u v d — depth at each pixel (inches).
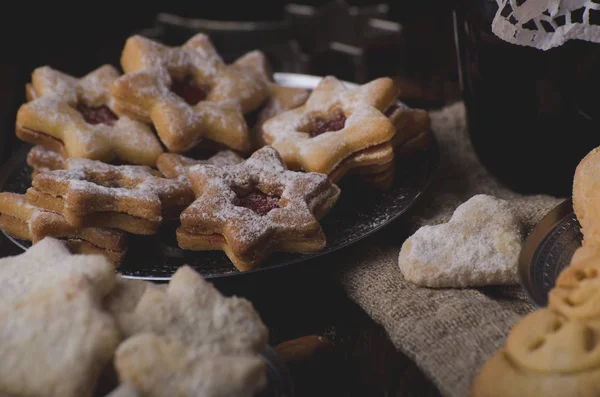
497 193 18.9
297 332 16.7
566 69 16.7
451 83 24.0
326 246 16.8
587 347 13.3
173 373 13.1
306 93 20.3
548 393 13.2
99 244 16.9
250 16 29.4
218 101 19.4
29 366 13.3
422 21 27.9
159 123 18.7
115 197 16.8
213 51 20.3
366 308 16.2
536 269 15.1
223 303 14.0
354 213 17.7
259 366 13.3
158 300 14.0
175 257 16.9
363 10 27.3
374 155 18.0
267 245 16.5
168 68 19.7
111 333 13.5
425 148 19.3
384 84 18.9
